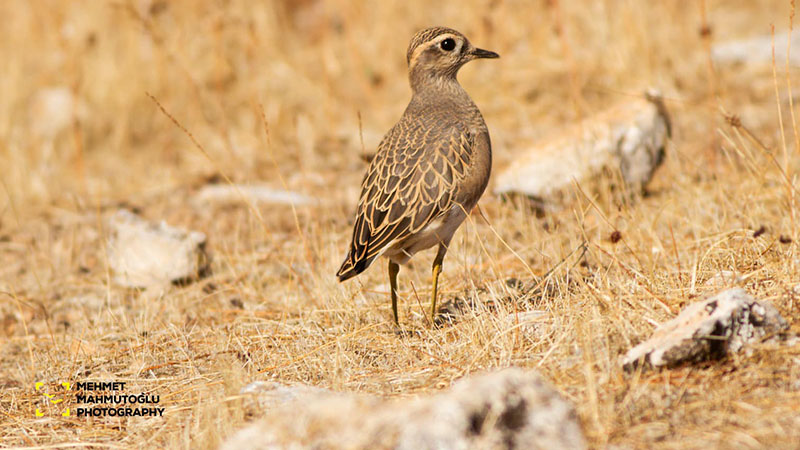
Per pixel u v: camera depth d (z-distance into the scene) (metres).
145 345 10.23
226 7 21.67
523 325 8.73
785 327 7.56
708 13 22.42
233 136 19.28
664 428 6.52
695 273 9.17
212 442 7.12
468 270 11.48
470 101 10.62
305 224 14.38
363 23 22.75
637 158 13.51
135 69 20.53
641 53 18.72
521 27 21.61
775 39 20.06
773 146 14.30
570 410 6.14
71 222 15.51
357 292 10.69
